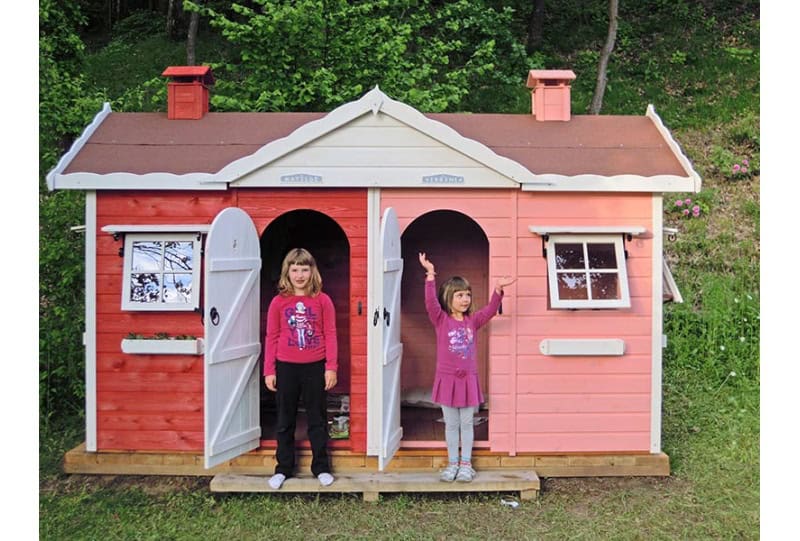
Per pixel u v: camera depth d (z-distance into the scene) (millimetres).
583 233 4988
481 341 6406
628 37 14391
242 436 4840
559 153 5305
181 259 5055
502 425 5062
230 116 5848
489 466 5066
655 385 5086
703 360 7414
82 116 8398
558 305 4918
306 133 4906
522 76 12977
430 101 9219
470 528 4320
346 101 8859
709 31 14289
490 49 10555
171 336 5074
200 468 5109
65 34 9195
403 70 10312
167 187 4973
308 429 4824
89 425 5141
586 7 15586
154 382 5098
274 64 9078
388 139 4949
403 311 6469
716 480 5023
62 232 7250
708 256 9039
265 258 6410
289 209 5055
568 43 14391
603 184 4949
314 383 4777
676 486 4934
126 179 4969
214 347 4504
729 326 7648
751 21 14398
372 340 4922
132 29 17547
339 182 4953
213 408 4516
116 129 5562
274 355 4758
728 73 12734
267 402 6277
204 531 4285
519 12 15359
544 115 5801
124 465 5148
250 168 4914
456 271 6465
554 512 4531
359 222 5035
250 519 4434
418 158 4957
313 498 4777
